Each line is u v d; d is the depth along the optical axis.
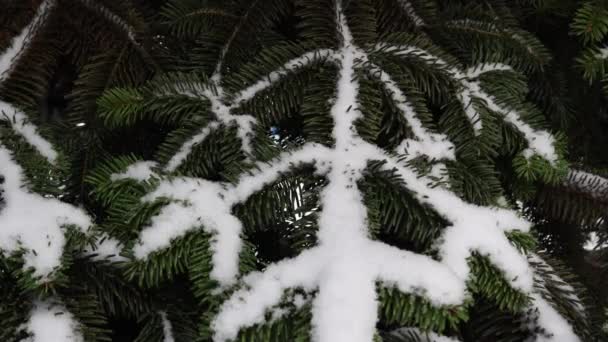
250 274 0.97
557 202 1.24
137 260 0.98
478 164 1.13
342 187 1.03
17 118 1.10
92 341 0.96
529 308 1.02
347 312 0.91
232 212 1.04
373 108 1.11
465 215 1.02
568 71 1.37
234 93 1.14
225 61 1.21
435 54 1.17
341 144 1.07
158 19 1.35
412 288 0.94
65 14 1.20
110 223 1.02
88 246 1.03
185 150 1.10
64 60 1.32
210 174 1.21
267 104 1.15
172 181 1.03
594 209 1.22
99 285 1.03
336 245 0.98
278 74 1.15
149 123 1.33
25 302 0.97
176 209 1.01
